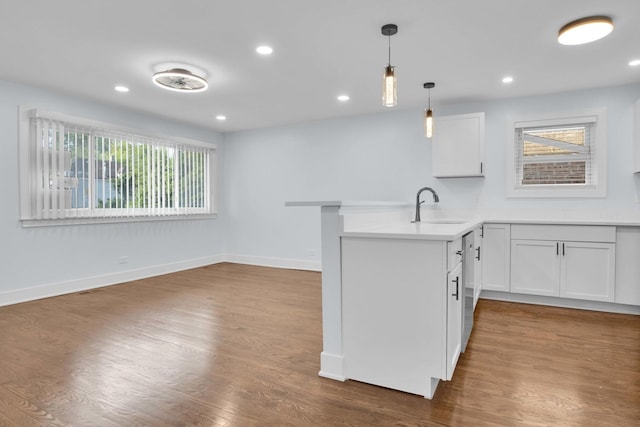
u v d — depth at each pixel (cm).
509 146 416
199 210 573
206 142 586
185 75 324
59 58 306
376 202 263
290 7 229
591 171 390
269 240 580
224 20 245
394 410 175
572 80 359
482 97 414
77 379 205
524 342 260
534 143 413
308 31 261
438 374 183
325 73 343
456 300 202
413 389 189
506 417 168
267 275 505
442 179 452
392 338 194
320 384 201
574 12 235
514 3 225
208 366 222
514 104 416
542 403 180
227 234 622
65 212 402
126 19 244
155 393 190
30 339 266
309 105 452
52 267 397
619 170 372
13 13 235
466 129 409
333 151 524
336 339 208
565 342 259
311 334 276
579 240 335
